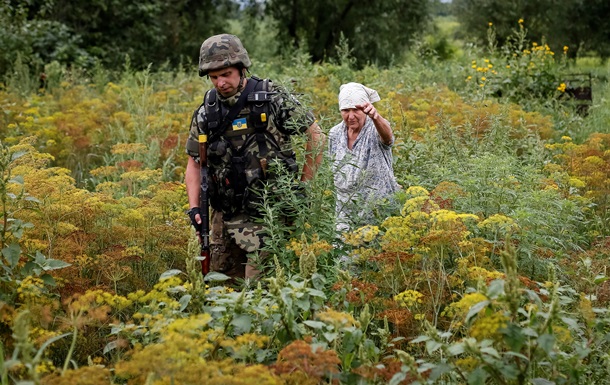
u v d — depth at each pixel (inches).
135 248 169.5
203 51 172.1
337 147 206.8
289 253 169.8
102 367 115.2
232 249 186.1
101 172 260.2
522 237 178.1
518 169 223.5
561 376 124.5
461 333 149.9
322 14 1135.0
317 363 114.0
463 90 486.9
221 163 177.8
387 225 170.9
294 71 528.1
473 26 1245.7
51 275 159.0
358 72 539.5
